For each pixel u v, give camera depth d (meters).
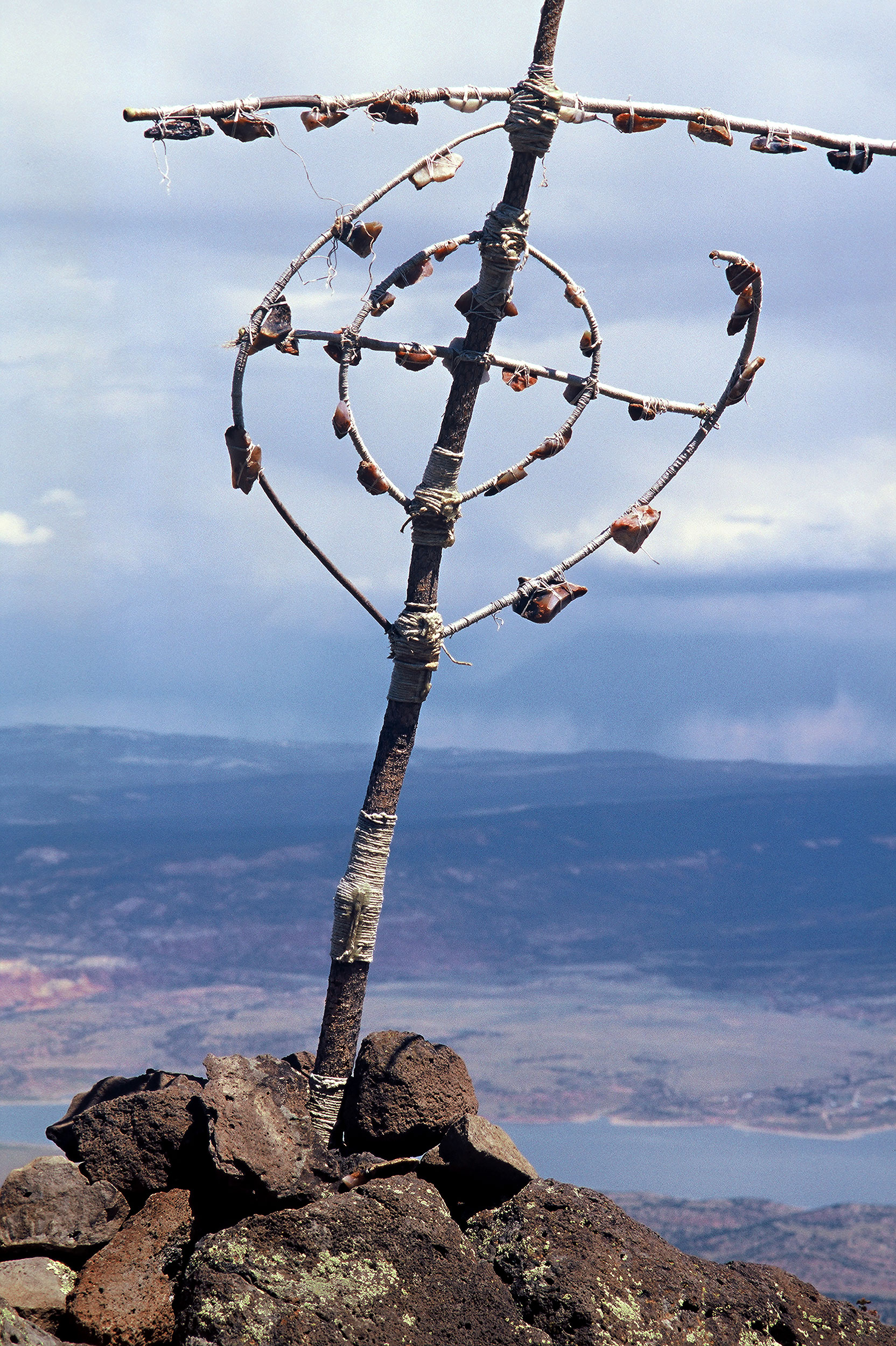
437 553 8.13
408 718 8.09
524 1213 6.99
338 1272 6.37
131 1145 7.16
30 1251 6.80
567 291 8.43
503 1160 7.19
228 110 7.55
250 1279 6.29
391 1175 7.24
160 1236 6.84
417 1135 7.58
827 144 8.41
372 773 8.12
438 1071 7.72
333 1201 6.63
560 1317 6.48
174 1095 7.27
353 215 7.97
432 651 8.07
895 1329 7.16
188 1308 6.24
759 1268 7.22
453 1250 6.58
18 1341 5.89
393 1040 7.80
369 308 8.06
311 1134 7.20
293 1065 8.38
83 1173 7.15
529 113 7.87
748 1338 6.72
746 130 8.33
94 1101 7.94
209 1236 6.52
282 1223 6.49
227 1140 6.80
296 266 7.93
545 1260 6.71
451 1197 7.32
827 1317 7.01
